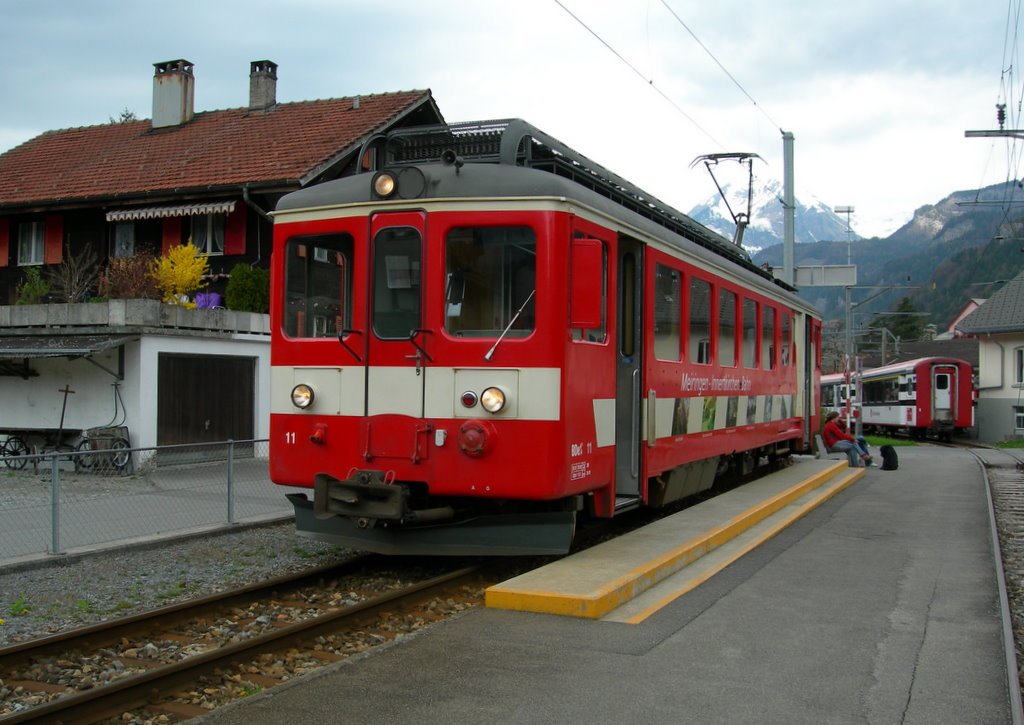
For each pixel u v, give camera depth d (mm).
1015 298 40125
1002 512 13766
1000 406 40250
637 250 9219
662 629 6211
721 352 11945
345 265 7957
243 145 22344
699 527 9516
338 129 21812
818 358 20141
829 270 24594
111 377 15180
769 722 4629
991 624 6520
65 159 24562
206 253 21109
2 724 4434
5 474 9594
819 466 17625
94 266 22250
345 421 7805
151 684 5109
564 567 7453
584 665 5441
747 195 19719
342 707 4738
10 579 8055
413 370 7559
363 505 7500
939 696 5027
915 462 22859
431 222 7551
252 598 7305
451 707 4754
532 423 7305
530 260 7402
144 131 25219
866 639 6109
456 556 9062
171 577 8258
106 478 10391
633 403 9203
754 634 6164
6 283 23344
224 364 16453
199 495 10859
